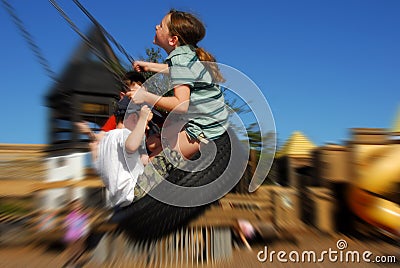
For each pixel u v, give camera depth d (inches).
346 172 223.0
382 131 223.9
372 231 217.3
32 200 223.9
